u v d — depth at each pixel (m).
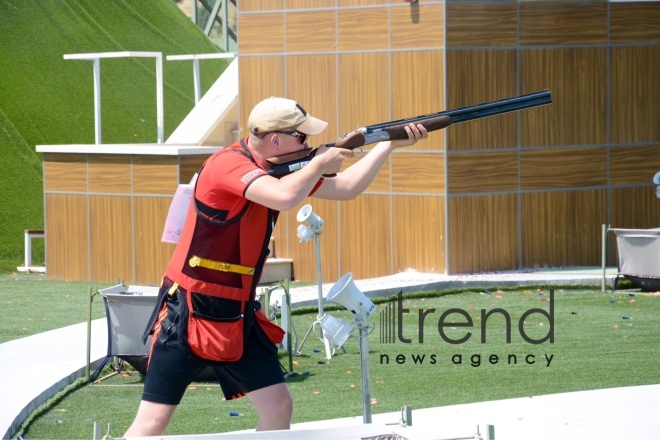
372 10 58.22
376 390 33.25
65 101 91.12
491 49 56.84
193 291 18.45
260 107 18.58
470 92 56.53
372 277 58.94
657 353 38.25
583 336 41.75
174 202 29.48
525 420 28.09
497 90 57.09
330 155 17.73
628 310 47.75
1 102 87.38
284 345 38.81
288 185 17.50
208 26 126.19
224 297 18.44
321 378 35.12
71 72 94.62
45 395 31.91
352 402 31.58
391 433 16.52
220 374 19.33
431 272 57.00
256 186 17.61
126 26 106.00
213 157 18.48
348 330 22.28
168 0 117.19
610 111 59.66
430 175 56.69
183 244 18.72
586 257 59.69
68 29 99.31
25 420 29.58
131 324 33.88
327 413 30.20
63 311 50.66
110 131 90.75
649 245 51.62
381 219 58.50
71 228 62.62
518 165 57.78
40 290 58.16
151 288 54.50
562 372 35.31
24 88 90.00
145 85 99.25
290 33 61.03
